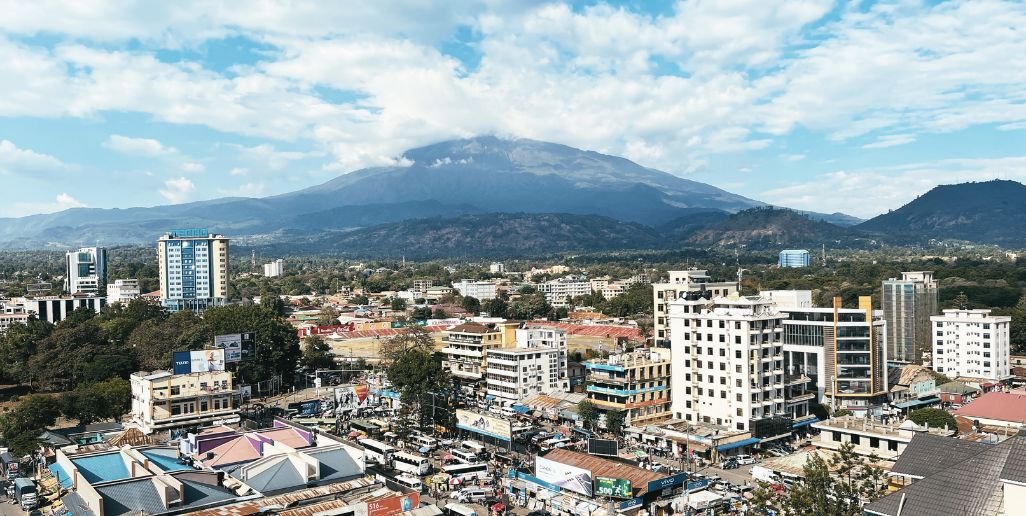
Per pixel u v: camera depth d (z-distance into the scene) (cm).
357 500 11475
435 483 13812
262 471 12700
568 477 12988
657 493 12525
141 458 13675
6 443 16075
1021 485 6762
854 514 8850
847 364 19525
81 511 11412
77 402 18162
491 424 16912
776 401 17438
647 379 19125
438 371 18725
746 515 11131
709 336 17762
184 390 17412
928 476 7719
